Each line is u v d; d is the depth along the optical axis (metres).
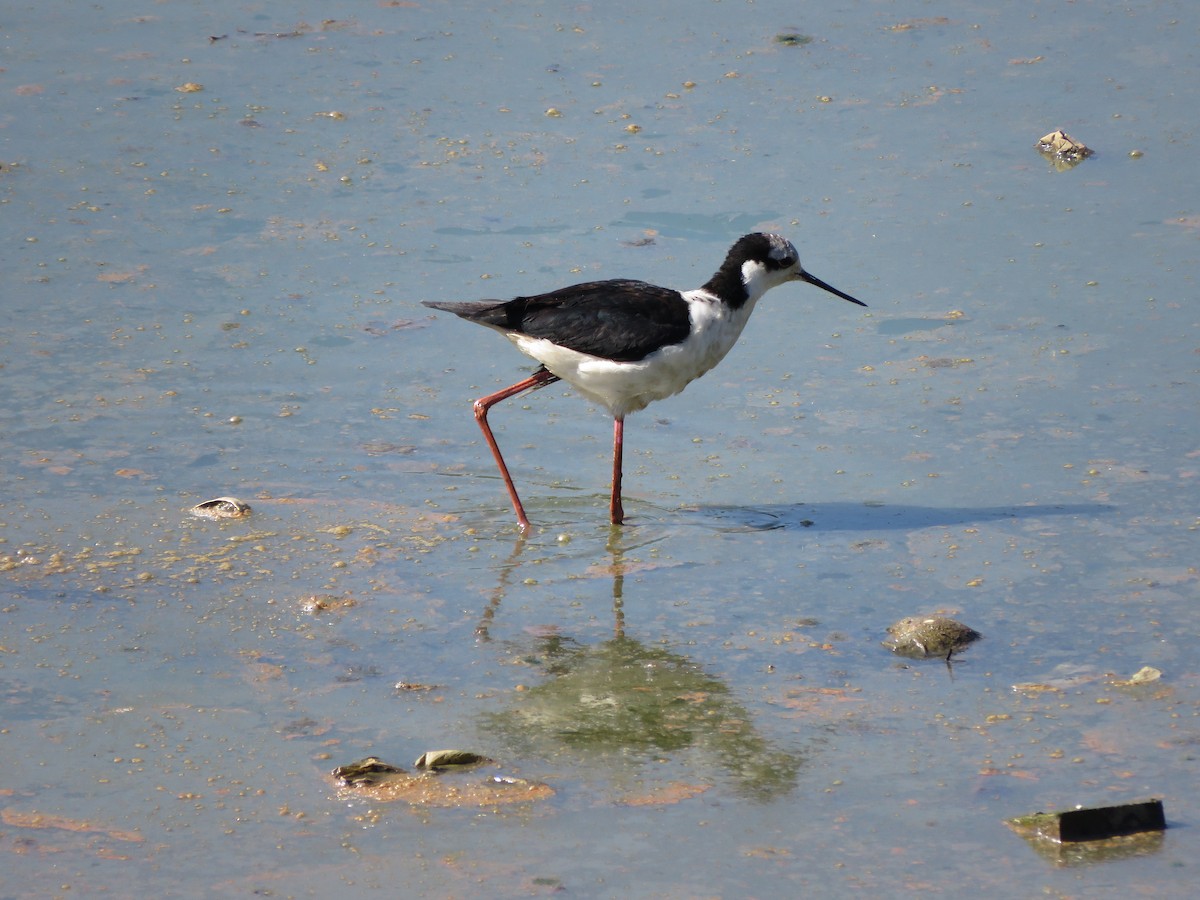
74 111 17.05
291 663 9.12
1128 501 11.14
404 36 19.25
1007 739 8.35
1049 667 9.12
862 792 7.85
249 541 10.62
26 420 12.06
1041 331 13.47
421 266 14.36
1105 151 16.53
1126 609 9.77
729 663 9.22
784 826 7.55
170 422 12.20
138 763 8.00
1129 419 12.19
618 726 8.49
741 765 8.10
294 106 17.39
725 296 11.46
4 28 19.09
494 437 11.66
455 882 7.07
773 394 12.87
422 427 12.40
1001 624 9.63
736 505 11.30
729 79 18.17
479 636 9.52
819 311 14.04
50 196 15.38
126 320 13.52
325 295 14.00
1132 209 15.41
